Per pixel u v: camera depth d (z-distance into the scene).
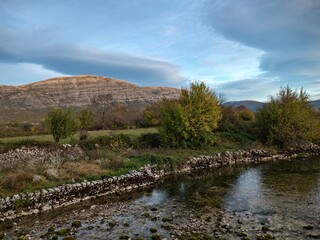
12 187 19.59
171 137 37.94
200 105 39.00
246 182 25.19
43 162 25.92
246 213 17.20
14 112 179.75
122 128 59.06
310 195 20.28
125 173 25.94
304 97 44.94
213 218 16.53
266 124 45.47
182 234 14.24
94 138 36.81
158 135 40.03
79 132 44.53
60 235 14.38
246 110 62.34
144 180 26.42
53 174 22.44
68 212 18.33
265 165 33.81
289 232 14.05
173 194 22.41
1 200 17.73
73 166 25.39
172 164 30.98
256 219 16.09
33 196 18.81
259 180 25.70
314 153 42.28
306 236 13.52
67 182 21.88
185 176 29.14
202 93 40.00
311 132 43.41
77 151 30.84
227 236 13.79
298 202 18.80
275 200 19.42
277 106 44.00
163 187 24.86
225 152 37.78
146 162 30.09
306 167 31.39
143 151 34.44
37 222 16.53
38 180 21.03
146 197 21.75
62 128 34.59
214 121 40.66
